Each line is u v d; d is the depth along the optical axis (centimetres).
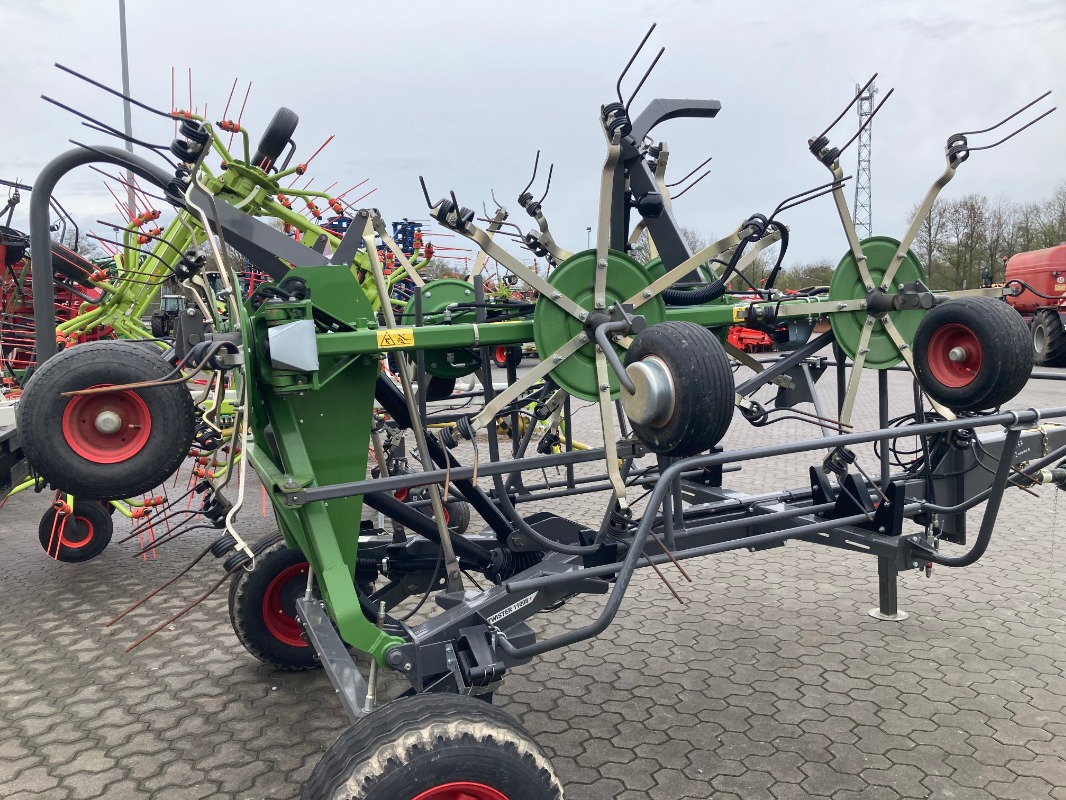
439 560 374
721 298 393
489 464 290
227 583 584
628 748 347
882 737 351
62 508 603
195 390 517
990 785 314
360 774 208
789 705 381
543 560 339
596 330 283
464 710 225
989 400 361
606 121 284
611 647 453
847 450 412
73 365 262
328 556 275
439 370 469
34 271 319
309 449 284
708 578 566
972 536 641
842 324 377
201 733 371
